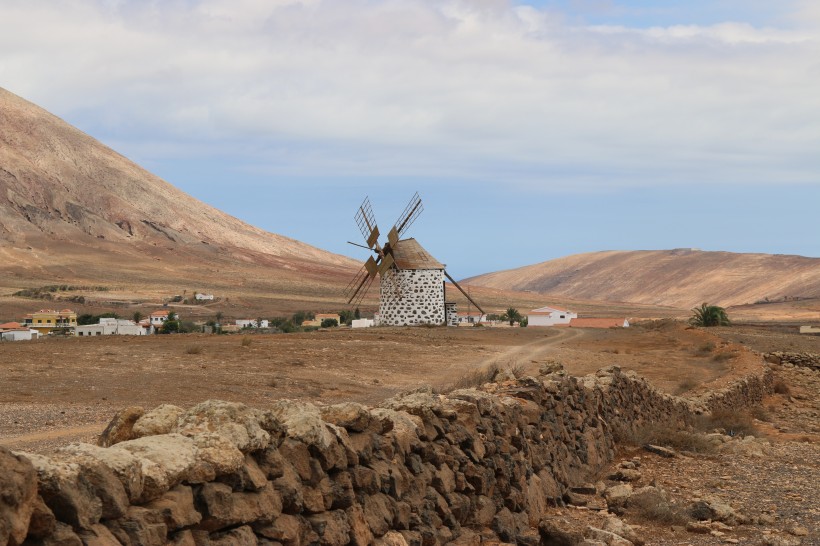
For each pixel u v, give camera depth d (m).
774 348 88.62
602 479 20.80
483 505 13.42
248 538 7.70
